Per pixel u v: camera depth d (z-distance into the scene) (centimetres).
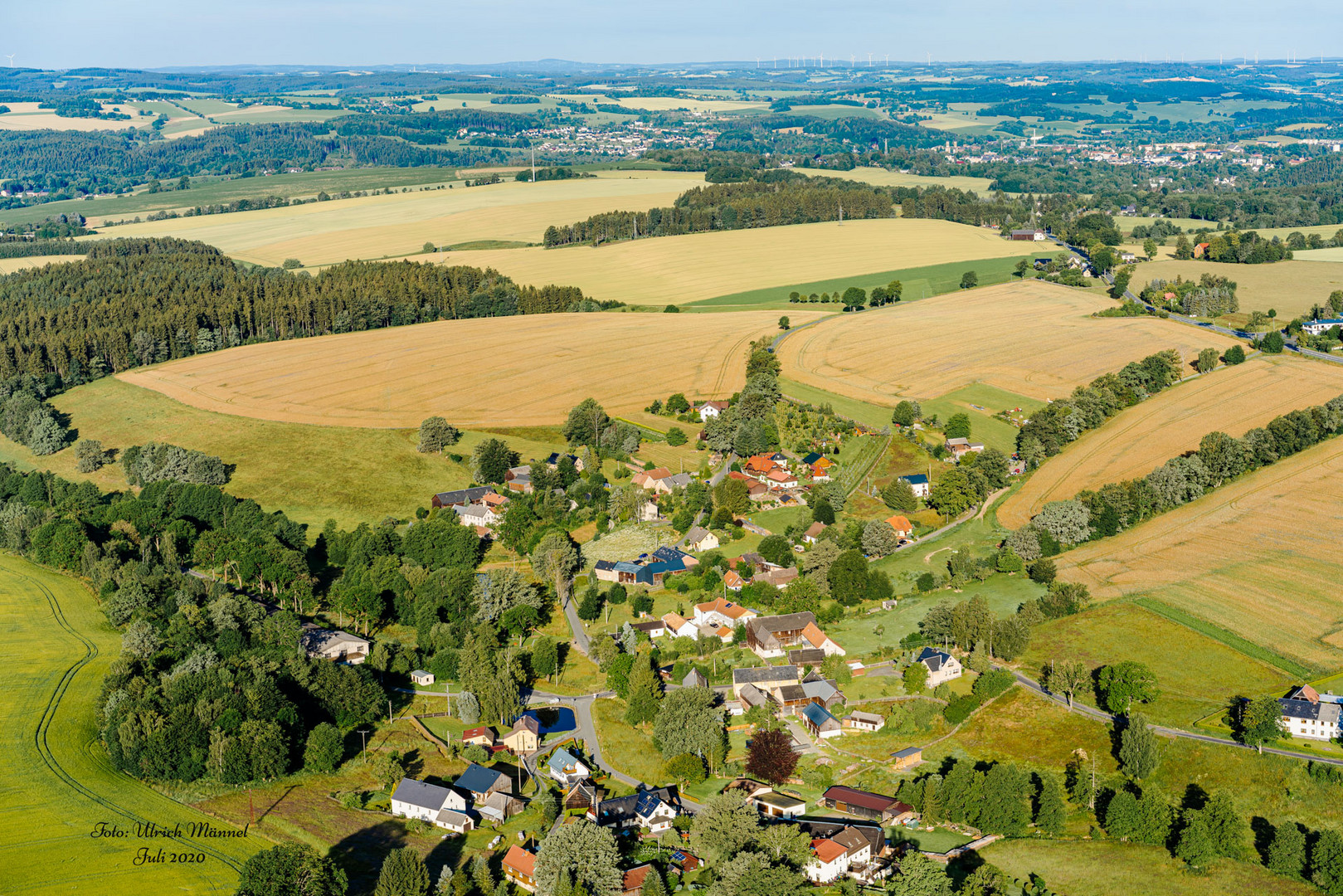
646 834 12638
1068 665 15138
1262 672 15300
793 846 11925
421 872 11156
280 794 13125
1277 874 11825
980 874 11438
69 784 12962
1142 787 13162
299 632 16588
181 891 11062
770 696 15250
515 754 14338
